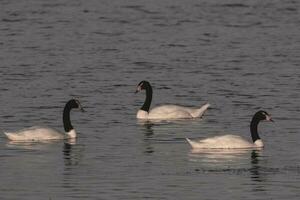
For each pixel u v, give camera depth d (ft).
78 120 130.52
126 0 305.53
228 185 91.71
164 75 174.81
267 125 126.52
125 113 137.39
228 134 114.32
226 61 192.34
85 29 246.88
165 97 152.56
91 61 193.16
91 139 116.06
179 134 120.16
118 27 251.19
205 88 160.04
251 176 95.25
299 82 164.96
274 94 152.76
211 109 140.87
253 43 221.25
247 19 265.13
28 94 152.97
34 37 231.30
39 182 93.04
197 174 96.12
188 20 263.90
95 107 142.20
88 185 91.76
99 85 163.32
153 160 103.19
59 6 290.97
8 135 114.42
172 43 221.87
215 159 103.65
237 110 139.44
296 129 123.34
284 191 89.35
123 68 183.73
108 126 126.00
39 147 110.52
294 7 288.10
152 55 202.08
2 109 139.13
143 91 157.28
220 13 277.23
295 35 235.61
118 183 92.53
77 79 169.37
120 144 112.68
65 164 100.99
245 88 159.22
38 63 189.57
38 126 116.98
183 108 134.10
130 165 100.53
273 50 209.05
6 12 276.82
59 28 247.91
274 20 263.29
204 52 206.49
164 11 281.54
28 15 271.28
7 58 196.65
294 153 107.14
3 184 92.17
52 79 169.27
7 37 231.09
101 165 100.63
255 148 110.11
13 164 101.04
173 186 91.30
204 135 119.44
